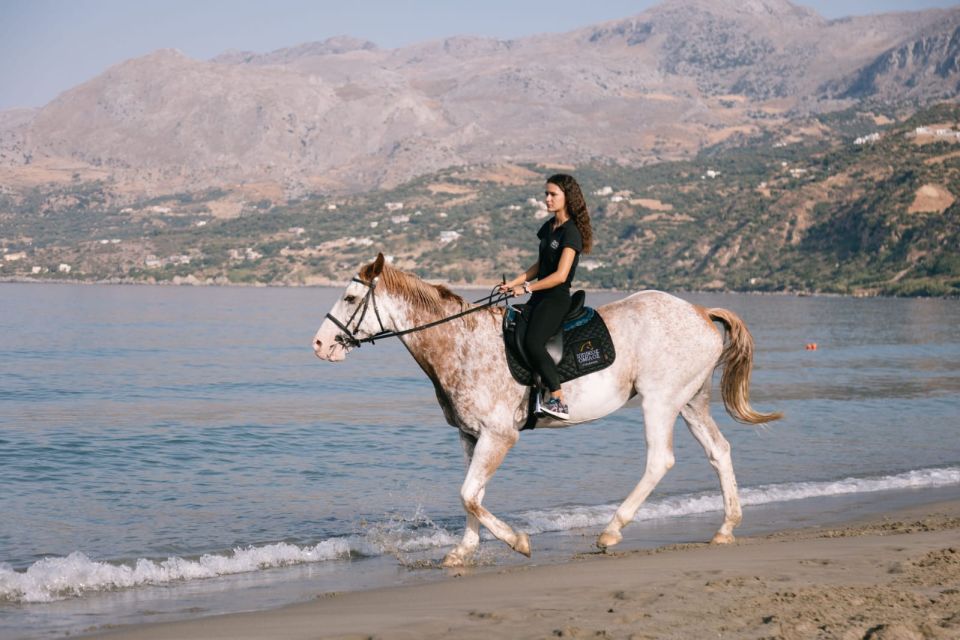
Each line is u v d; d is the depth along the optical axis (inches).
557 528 487.5
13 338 2915.8
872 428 916.6
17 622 318.0
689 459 716.0
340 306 385.1
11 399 1317.7
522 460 704.4
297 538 474.0
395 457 759.1
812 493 587.8
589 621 261.7
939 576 309.4
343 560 420.5
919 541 393.1
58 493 603.8
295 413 1120.8
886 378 1636.3
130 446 823.1
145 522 515.5
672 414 404.8
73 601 349.7
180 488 621.9
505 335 384.8
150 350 2433.6
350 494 598.9
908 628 239.8
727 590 296.2
